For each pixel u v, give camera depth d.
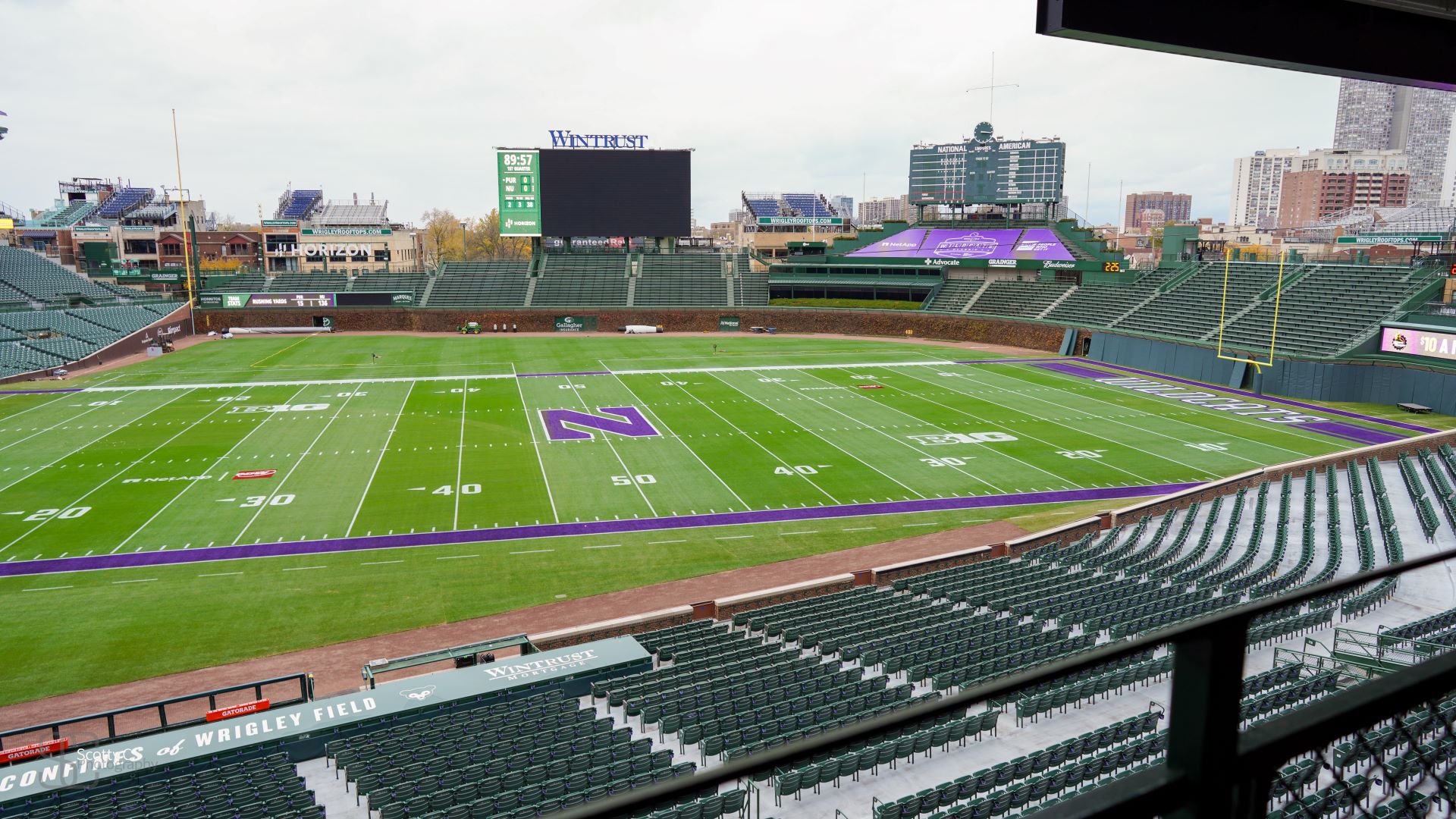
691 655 26.94
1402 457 45.66
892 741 20.00
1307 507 37.75
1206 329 82.56
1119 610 28.08
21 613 32.03
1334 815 14.80
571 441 56.00
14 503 43.53
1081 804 2.68
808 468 50.38
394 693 23.70
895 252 119.44
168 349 94.75
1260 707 19.98
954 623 28.19
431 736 21.84
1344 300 75.94
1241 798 2.84
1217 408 66.31
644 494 45.62
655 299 117.50
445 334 111.88
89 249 127.50
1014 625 27.94
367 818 18.84
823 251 123.12
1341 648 24.95
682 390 73.50
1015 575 33.53
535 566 36.53
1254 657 24.33
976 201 120.31
